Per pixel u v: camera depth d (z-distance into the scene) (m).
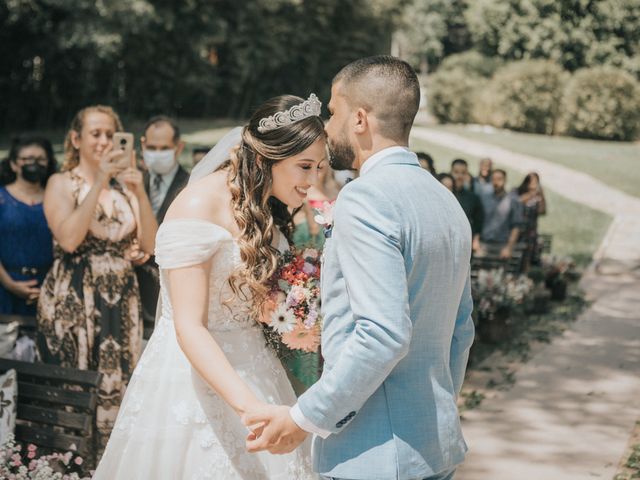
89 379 3.34
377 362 2.00
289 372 2.96
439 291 2.18
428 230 2.13
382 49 32.00
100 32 21.06
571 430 5.16
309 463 2.75
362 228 2.06
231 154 2.63
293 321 2.66
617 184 19.95
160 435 2.60
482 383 6.13
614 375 6.35
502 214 9.52
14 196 4.71
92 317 3.92
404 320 2.01
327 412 2.09
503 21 37.09
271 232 2.66
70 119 24.47
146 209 4.05
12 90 23.16
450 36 46.97
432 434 2.18
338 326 2.17
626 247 12.96
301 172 2.62
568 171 21.66
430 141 25.95
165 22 23.42
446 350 2.28
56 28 22.41
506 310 7.28
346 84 2.27
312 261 2.76
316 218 2.53
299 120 2.57
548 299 8.62
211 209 2.55
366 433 2.16
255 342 2.71
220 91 28.44
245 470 2.58
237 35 27.11
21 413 3.45
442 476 2.31
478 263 8.39
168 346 2.66
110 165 3.87
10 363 3.53
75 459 3.25
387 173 2.18
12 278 4.71
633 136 30.98
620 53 36.06
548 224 14.98
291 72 29.92
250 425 2.28
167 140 4.72
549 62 32.41
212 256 2.55
